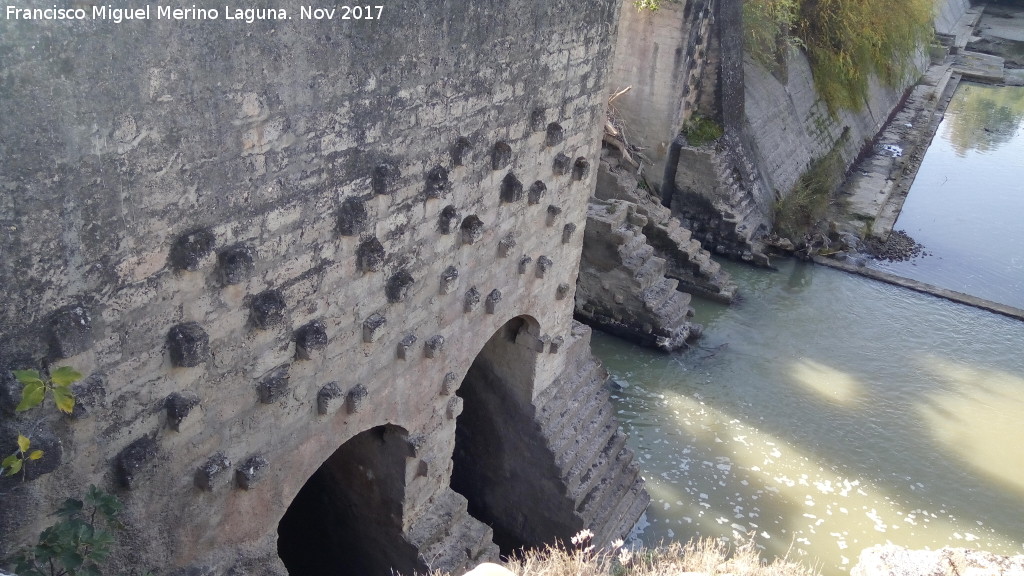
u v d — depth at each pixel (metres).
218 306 7.09
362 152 8.05
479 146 9.80
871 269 26.03
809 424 18.39
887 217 30.36
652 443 17.34
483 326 11.33
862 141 36.41
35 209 5.51
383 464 11.01
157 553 7.39
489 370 13.62
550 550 12.23
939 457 17.75
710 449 17.36
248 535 8.42
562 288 13.08
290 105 7.08
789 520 15.66
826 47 33.66
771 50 28.86
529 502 14.29
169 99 6.08
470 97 9.31
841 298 24.22
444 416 11.19
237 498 8.06
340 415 9.08
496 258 11.02
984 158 37.47
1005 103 45.53
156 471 7.09
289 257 7.64
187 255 6.55
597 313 21.17
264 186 7.12
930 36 45.88
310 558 13.07
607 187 23.17
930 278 26.42
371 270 8.60
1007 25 60.81
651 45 23.94
